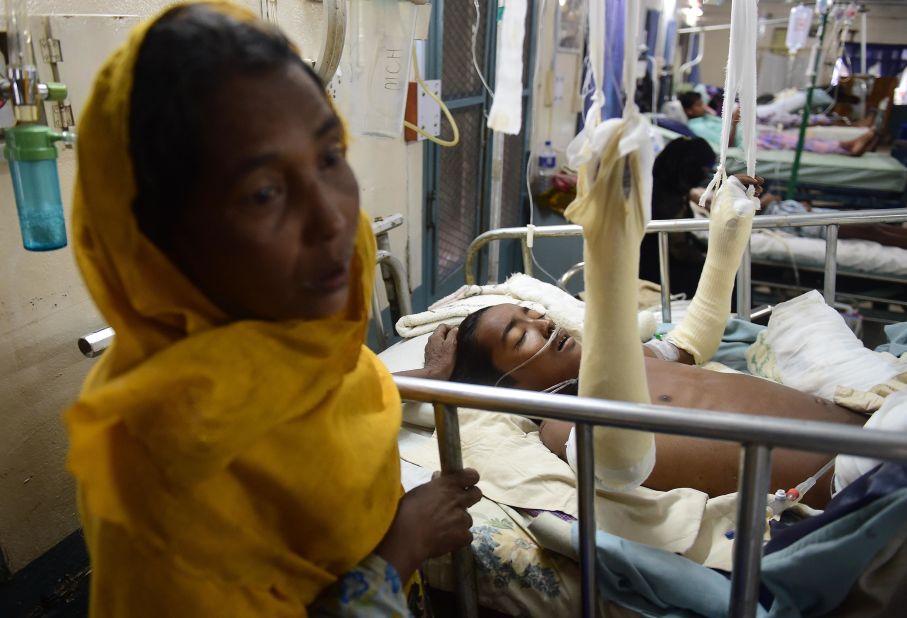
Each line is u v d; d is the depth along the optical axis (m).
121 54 0.46
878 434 0.63
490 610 1.08
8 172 1.05
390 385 0.75
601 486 1.07
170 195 0.45
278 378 0.52
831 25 3.97
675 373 1.43
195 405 0.47
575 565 1.02
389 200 2.32
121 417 0.47
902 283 3.07
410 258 2.56
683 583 0.92
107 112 0.45
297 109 0.46
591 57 0.81
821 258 3.10
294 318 0.53
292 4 1.63
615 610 0.97
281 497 0.57
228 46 0.44
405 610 0.65
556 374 1.43
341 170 0.51
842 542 0.83
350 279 0.60
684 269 3.42
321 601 0.62
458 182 2.92
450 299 1.96
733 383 1.39
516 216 3.69
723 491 1.16
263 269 0.47
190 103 0.43
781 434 0.65
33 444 1.16
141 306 0.50
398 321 1.78
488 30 2.85
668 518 1.06
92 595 0.56
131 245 0.48
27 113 0.93
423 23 1.54
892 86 4.24
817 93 4.20
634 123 0.79
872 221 1.74
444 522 0.75
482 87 2.93
